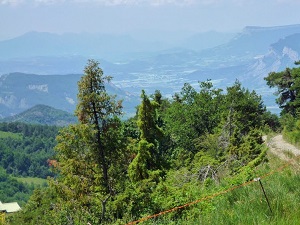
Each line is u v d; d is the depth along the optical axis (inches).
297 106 3299.7
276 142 1502.2
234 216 288.7
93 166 1080.2
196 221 332.5
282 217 258.2
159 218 466.3
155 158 1261.1
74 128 1050.1
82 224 704.4
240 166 855.7
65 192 995.9
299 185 340.8
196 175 889.5
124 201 716.7
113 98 1077.8
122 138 1115.9
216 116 2368.4
